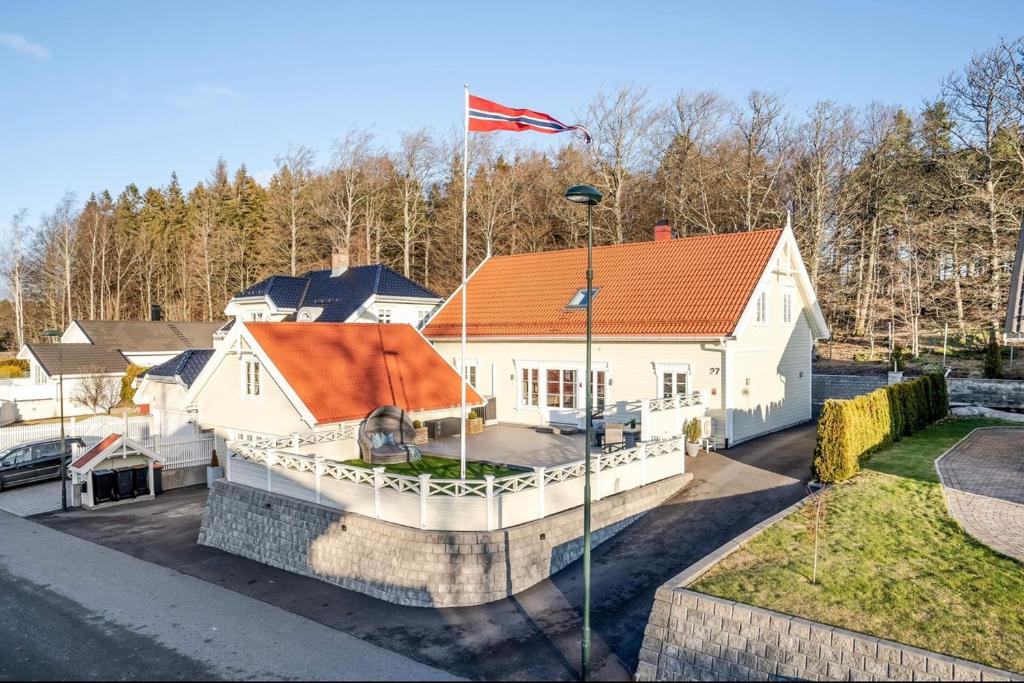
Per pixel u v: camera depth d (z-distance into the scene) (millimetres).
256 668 11000
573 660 10859
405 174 62812
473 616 12570
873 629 9398
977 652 8773
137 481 23625
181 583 15219
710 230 46250
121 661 11414
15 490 25422
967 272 41625
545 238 56469
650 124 50969
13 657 11656
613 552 14820
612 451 18578
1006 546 11562
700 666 9836
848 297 48094
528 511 14391
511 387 27984
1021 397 27719
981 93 38156
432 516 13781
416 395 23438
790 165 46969
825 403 16672
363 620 12734
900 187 44781
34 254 73438
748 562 11633
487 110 16578
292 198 63219
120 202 83188
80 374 43094
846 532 12664
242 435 23391
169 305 76875
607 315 25484
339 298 38125
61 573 16047
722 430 22516
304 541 15648
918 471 16828
